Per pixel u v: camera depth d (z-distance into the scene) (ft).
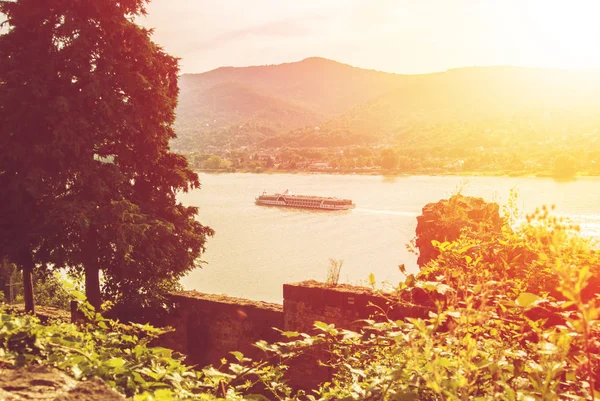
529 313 17.35
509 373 9.67
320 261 193.67
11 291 97.35
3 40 50.08
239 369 13.14
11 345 12.62
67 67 49.06
